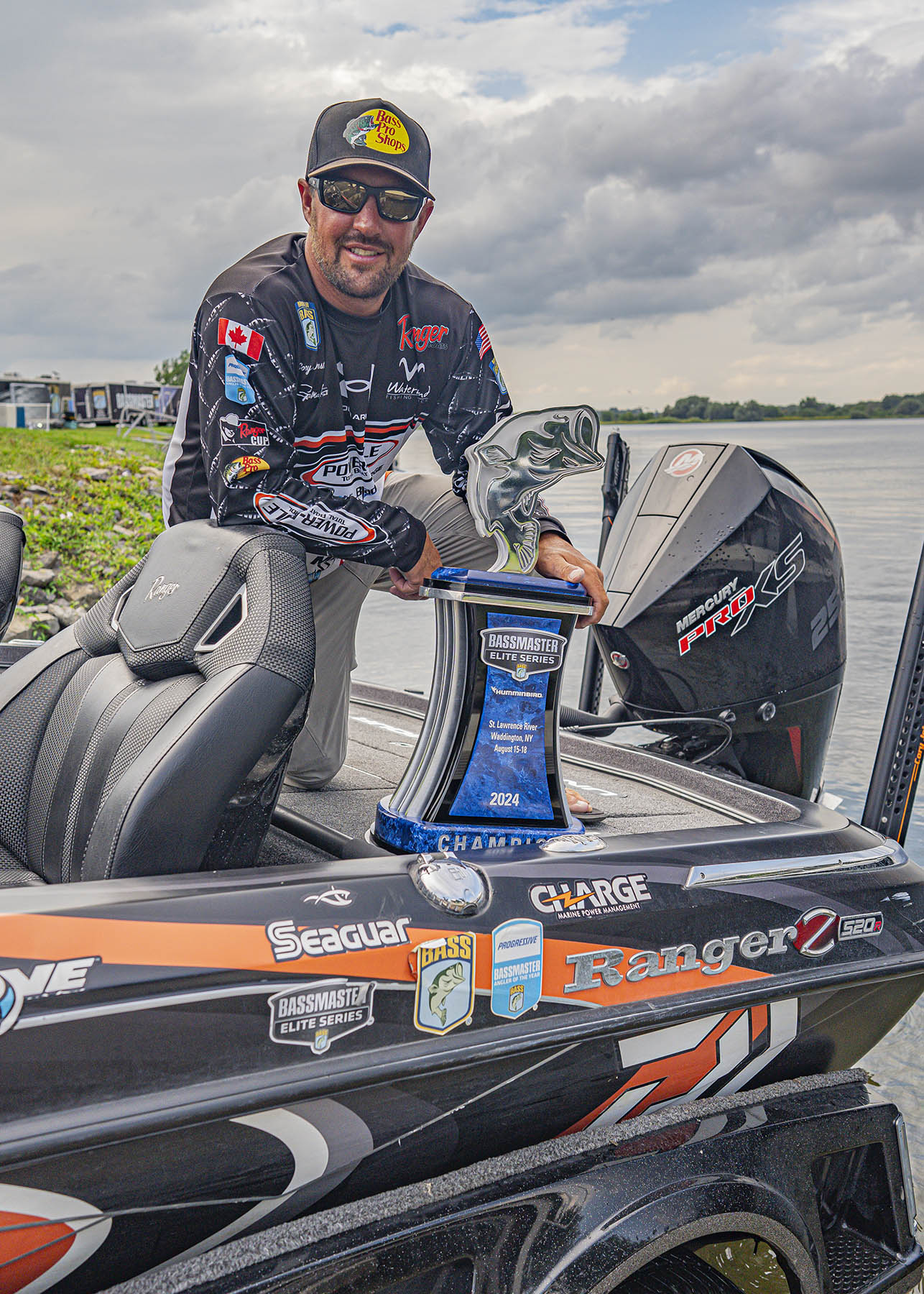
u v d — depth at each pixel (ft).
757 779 8.98
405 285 7.00
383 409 7.07
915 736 7.33
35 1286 3.90
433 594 5.61
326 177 6.09
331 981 4.39
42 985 3.82
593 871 5.39
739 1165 5.33
